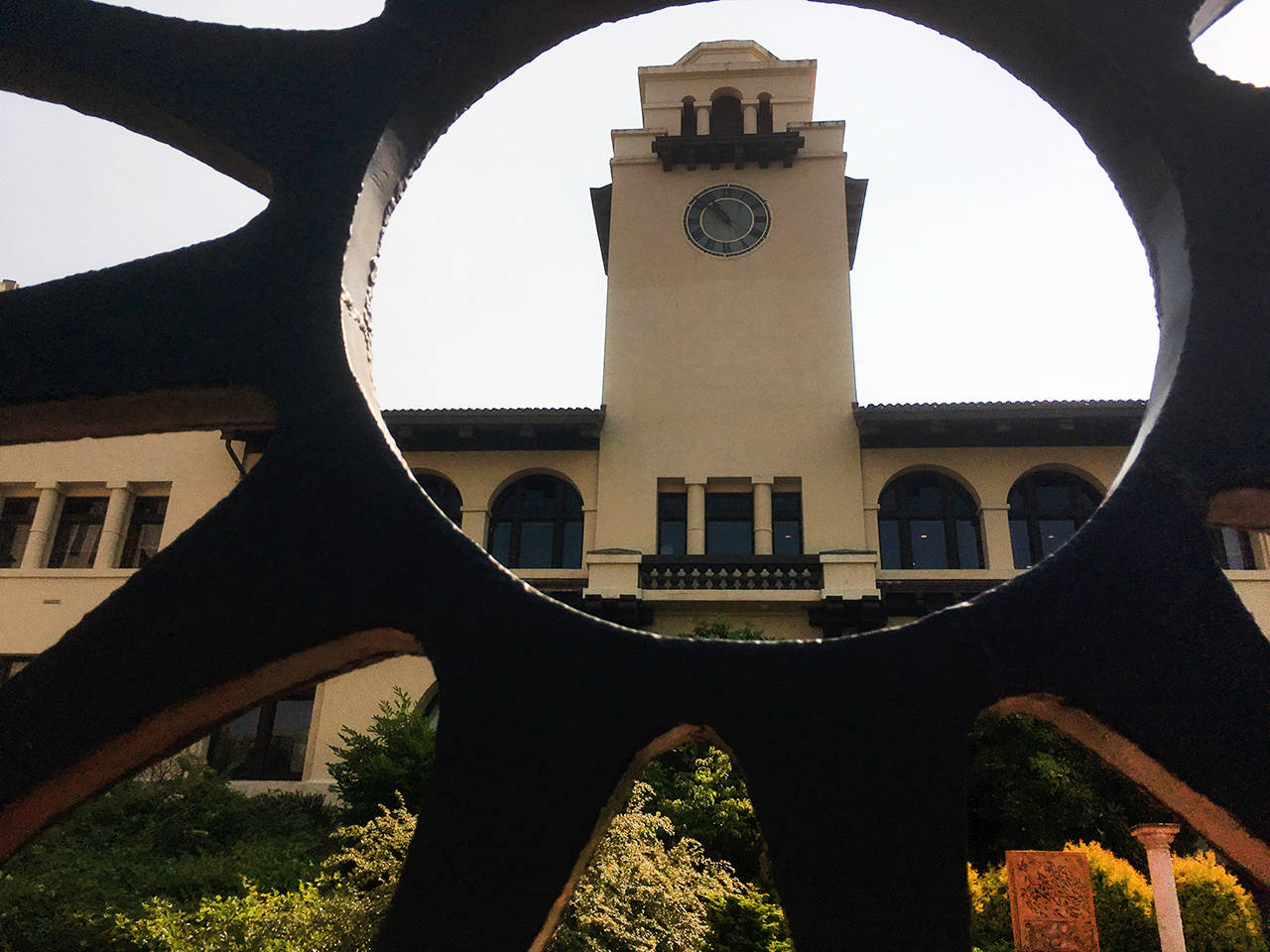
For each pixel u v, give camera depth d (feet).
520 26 9.23
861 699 6.29
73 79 9.50
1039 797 36.01
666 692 6.36
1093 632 6.46
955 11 8.99
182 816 39.04
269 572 7.16
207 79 9.20
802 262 61.46
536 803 6.12
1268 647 6.41
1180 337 7.57
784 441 55.67
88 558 54.75
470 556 6.97
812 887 5.82
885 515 54.13
